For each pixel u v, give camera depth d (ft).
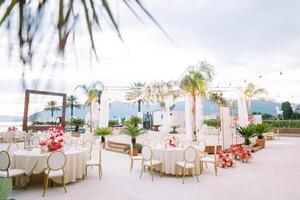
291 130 58.59
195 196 13.04
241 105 43.57
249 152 23.35
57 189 14.26
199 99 39.42
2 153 13.42
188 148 16.34
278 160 24.22
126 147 29.76
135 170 19.76
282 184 15.40
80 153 16.02
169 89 45.47
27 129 35.45
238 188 14.51
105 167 20.97
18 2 1.65
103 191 13.92
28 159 14.39
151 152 16.75
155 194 13.39
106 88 43.83
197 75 31.19
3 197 4.31
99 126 43.04
